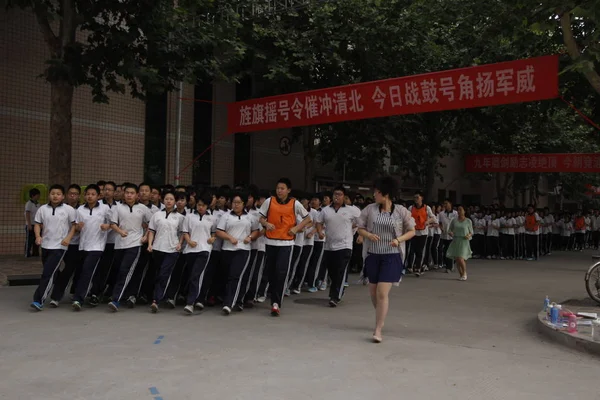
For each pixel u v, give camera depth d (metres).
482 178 27.83
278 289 7.77
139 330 6.58
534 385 4.79
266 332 6.62
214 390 4.46
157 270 7.96
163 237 7.80
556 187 33.00
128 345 5.82
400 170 20.62
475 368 5.27
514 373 5.14
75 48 10.66
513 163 20.75
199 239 7.84
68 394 4.32
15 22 13.05
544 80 9.24
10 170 13.00
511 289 10.93
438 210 15.48
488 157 21.23
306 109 12.03
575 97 13.23
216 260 8.30
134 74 10.48
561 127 21.88
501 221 19.06
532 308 8.71
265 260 8.80
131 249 7.84
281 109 12.42
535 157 20.30
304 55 13.80
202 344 5.94
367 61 14.67
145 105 15.58
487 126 18.00
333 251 8.60
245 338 6.28
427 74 10.39
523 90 9.45
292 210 7.85
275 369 5.06
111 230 8.37
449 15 13.48
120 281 7.77
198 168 16.88
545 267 16.08
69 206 7.89
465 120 18.14
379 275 6.32
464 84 10.01
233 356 5.47
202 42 11.43
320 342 6.15
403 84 10.67
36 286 9.77
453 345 6.18
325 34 14.20
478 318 7.83
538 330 7.06
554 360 5.63
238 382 4.67
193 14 11.23
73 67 10.59
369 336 6.52
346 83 15.07
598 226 26.20
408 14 14.03
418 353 5.77
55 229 7.72
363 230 6.36
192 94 16.66
